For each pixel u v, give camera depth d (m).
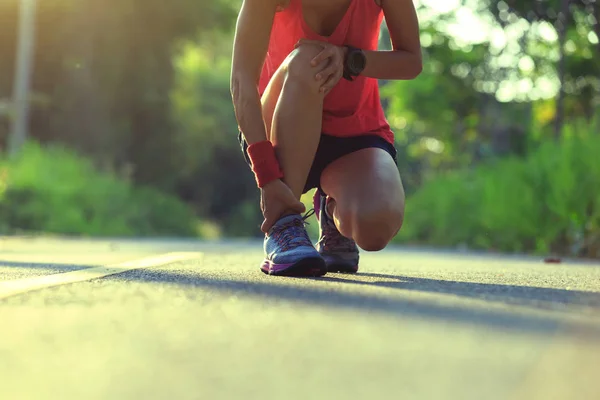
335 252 3.65
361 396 1.01
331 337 1.48
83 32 25.11
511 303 2.08
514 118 16.62
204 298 2.07
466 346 1.41
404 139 20.55
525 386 1.08
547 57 15.84
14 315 1.78
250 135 3.19
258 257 5.03
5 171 17.28
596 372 1.20
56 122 25.38
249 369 1.19
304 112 3.14
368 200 3.04
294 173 3.18
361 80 3.31
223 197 38.50
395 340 1.46
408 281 2.93
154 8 25.28
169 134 26.69
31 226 16.81
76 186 18.56
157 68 25.86
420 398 1.00
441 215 12.04
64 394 1.02
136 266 3.61
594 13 14.67
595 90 15.15
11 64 25.73
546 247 8.97
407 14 3.27
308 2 3.21
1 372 1.17
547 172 9.25
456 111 17.84
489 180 10.33
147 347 1.38
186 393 1.02
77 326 1.61
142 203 21.56
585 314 1.88
